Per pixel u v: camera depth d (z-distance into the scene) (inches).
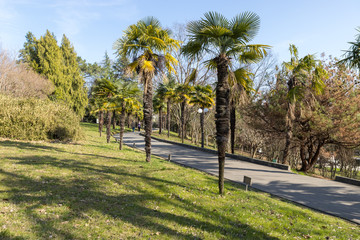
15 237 132.5
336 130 629.0
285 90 754.8
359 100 629.9
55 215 172.9
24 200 194.9
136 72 483.5
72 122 836.0
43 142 659.4
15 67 1193.4
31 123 688.4
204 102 977.5
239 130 1229.7
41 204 190.5
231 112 795.4
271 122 785.6
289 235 185.8
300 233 191.2
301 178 434.0
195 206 233.3
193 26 284.0
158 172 376.8
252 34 283.7
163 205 225.6
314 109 684.7
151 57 459.5
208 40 289.7
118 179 305.7
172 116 1946.4
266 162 559.8
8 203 182.2
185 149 823.1
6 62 1123.3
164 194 261.0
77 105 1797.5
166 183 309.4
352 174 1082.7
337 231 200.8
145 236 156.5
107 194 238.8
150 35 450.3
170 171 399.2
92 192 239.0
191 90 1033.5
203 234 170.9
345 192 345.1
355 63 330.6
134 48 455.8
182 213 210.5
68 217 172.4
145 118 478.3
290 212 242.2
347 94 679.7
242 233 181.2
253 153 1099.9
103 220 174.7
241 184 368.2
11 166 310.5
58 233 145.8
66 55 1812.3
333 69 719.7
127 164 427.5
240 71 332.8
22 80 1187.9
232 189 318.3
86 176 301.3
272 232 187.3
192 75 340.2
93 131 1470.2
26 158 380.2
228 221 203.6
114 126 1899.6
